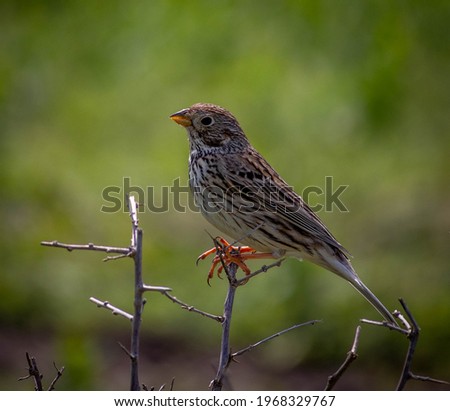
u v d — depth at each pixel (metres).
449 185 14.42
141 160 15.97
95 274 13.65
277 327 12.41
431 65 15.09
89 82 17.56
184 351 12.20
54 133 16.56
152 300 13.19
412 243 13.37
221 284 13.20
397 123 15.03
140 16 18.06
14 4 18.75
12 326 12.62
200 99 16.58
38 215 14.59
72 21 18.50
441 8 15.09
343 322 12.16
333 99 15.59
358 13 15.52
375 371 11.73
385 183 14.54
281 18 16.62
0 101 16.45
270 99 16.05
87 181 15.51
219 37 17.12
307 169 14.87
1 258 13.65
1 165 15.09
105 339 12.37
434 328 11.84
